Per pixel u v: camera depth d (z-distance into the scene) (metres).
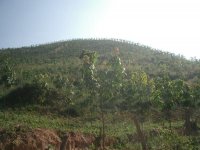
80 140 38.03
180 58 106.62
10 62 88.50
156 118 53.72
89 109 56.78
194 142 28.30
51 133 36.56
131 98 31.28
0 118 42.22
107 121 52.84
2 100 57.62
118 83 25.14
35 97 58.44
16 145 30.84
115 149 37.84
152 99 34.00
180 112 58.00
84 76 24.83
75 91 62.38
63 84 65.25
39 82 60.78
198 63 99.06
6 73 66.31
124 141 40.47
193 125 48.25
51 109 56.12
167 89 39.19
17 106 55.81
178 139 27.48
